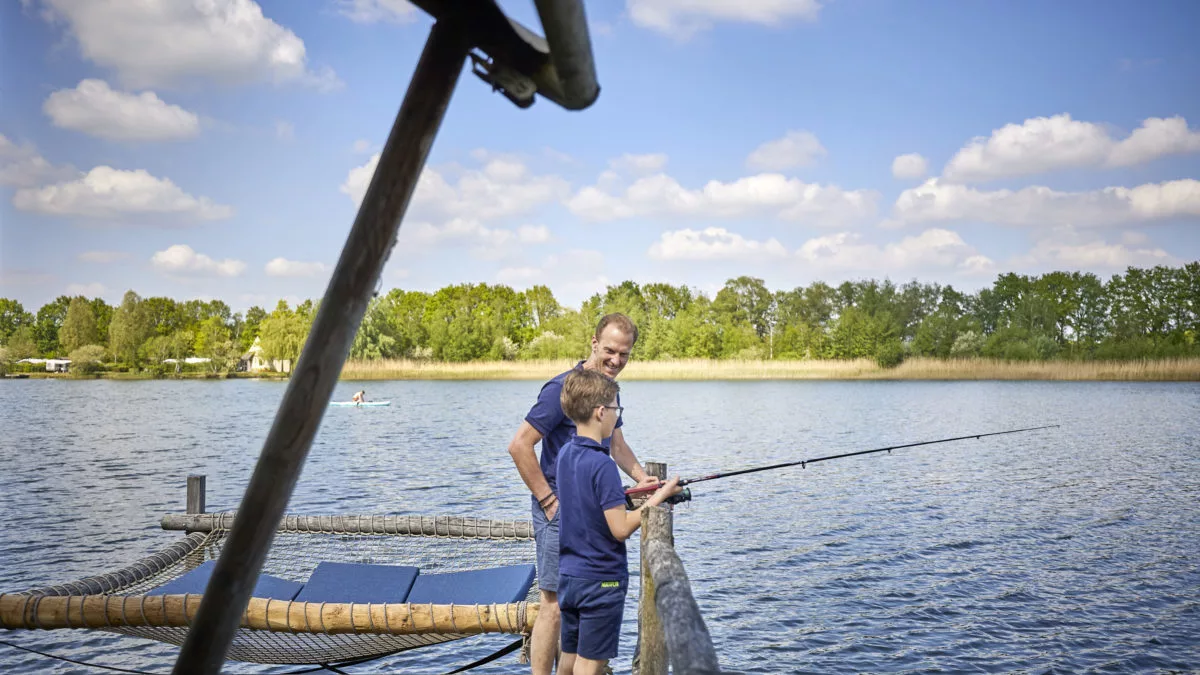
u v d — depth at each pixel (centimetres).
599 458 387
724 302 11700
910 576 1275
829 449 2877
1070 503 1867
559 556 401
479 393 6862
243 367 12975
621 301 11281
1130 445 3030
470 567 724
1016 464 2525
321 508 1794
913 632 1037
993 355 9962
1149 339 10256
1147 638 1018
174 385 9331
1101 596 1180
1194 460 2602
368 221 177
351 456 2712
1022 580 1254
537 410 432
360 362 10194
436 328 11469
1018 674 912
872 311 11006
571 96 182
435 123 176
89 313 13438
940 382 8719
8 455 2794
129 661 948
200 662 194
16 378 11725
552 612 443
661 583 251
